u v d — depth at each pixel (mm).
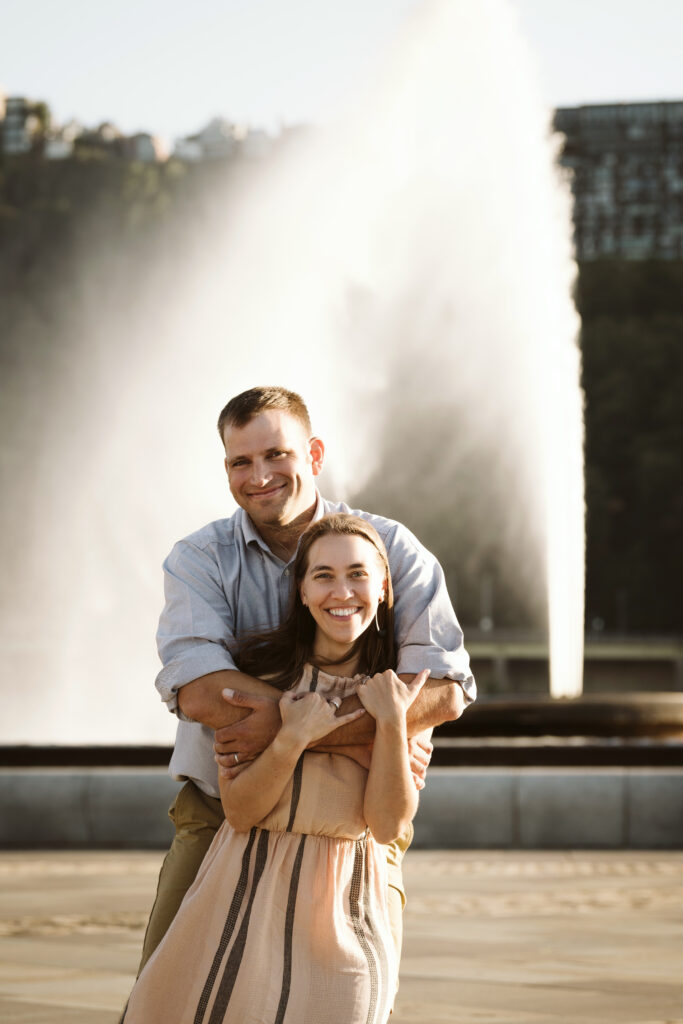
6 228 100375
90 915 8523
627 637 98562
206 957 3713
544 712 13969
